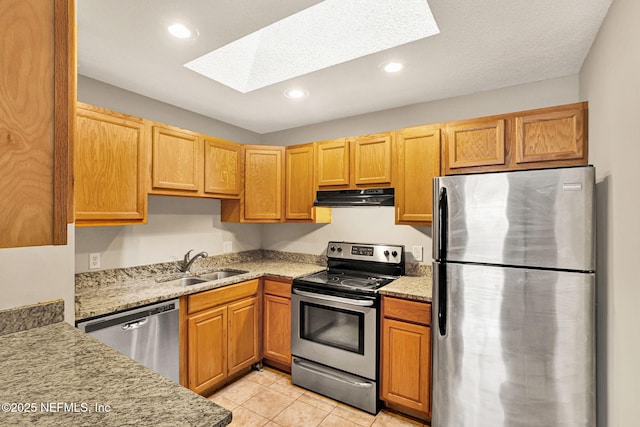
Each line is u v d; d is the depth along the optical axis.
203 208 2.98
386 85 2.27
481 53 1.81
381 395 2.15
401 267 2.64
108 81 2.21
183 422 0.67
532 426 1.46
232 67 2.23
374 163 2.52
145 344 1.88
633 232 1.13
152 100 2.53
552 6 1.39
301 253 3.32
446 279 1.67
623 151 1.23
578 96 2.05
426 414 2.02
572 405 1.40
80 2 1.38
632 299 1.14
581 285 1.37
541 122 1.88
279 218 3.02
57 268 1.46
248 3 1.39
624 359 1.21
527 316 1.47
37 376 0.87
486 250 1.56
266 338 2.73
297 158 2.95
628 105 1.18
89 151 1.88
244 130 3.43
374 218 2.86
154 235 2.59
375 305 2.14
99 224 1.93
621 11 1.25
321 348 2.37
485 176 1.57
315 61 2.03
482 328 1.57
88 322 1.62
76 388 0.81
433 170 2.24
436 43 1.70
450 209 1.67
